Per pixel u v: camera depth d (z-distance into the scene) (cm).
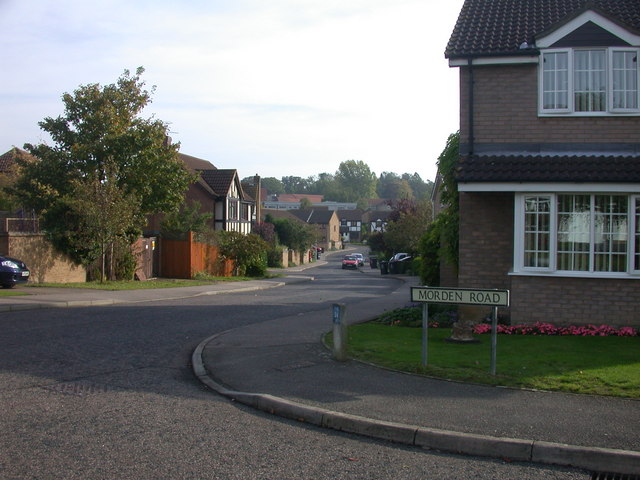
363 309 1777
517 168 1251
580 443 599
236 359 1013
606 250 1238
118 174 2688
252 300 2183
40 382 847
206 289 2564
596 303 1238
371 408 713
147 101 2912
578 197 1246
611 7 1497
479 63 1347
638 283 1221
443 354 1002
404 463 580
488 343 1105
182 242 3231
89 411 719
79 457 570
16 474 526
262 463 569
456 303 862
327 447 621
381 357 984
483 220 1359
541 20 1470
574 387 786
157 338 1242
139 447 602
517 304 1267
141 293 2241
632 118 1302
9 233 2203
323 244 11606
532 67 1339
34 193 2697
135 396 794
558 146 1328
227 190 4781
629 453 570
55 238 2409
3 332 1245
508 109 1348
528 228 1266
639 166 1220
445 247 1555
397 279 4166
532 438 613
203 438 636
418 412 697
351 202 17912
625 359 957
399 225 4997
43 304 1706
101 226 2395
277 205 16950
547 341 1127
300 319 1506
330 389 804
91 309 1703
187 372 948
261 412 745
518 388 792
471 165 1284
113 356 1045
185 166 3072
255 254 3822
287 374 895
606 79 1307
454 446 617
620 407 712
